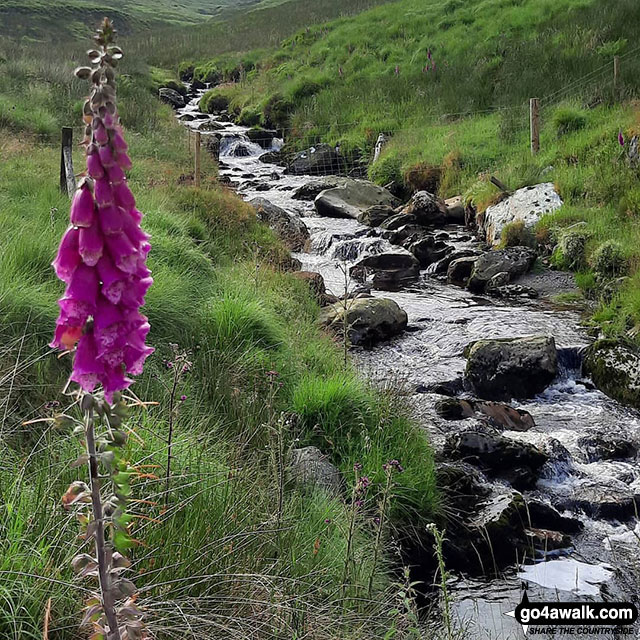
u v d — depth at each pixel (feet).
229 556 12.88
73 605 10.83
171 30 206.69
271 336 25.13
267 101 93.86
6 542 11.42
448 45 89.71
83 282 5.98
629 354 29.43
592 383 29.68
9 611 10.35
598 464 23.75
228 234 40.47
